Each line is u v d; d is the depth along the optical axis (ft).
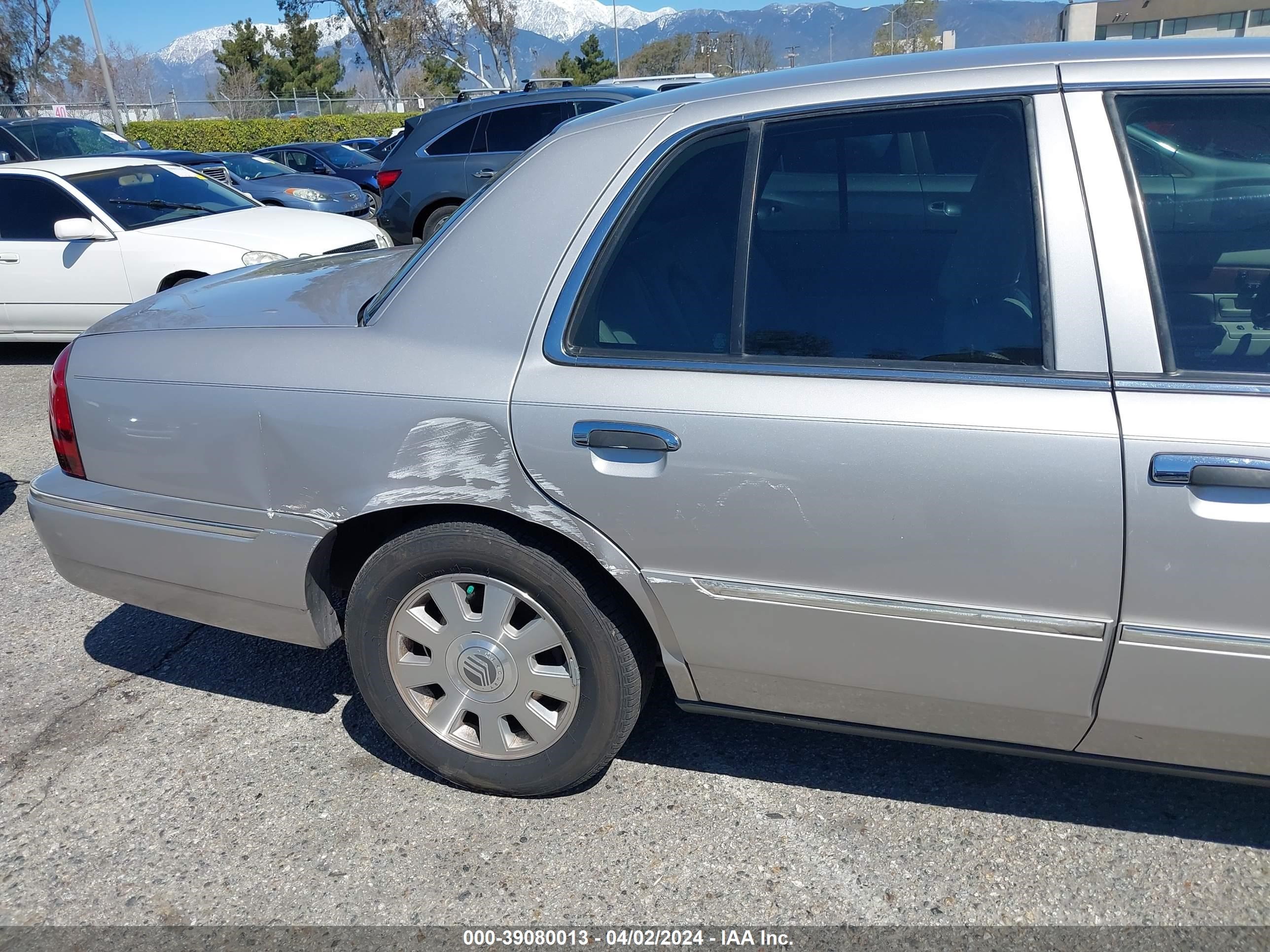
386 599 8.02
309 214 25.76
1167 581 6.15
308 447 7.77
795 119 7.06
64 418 8.88
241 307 8.96
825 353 6.77
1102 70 6.61
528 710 8.03
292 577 8.16
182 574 8.64
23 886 7.72
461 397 7.32
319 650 11.02
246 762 9.12
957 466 6.35
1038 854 7.61
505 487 7.32
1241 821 7.84
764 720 7.79
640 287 7.20
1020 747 7.12
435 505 7.65
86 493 8.86
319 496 7.84
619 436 6.96
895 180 6.79
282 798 8.61
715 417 6.79
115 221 23.49
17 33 153.69
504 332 7.41
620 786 8.61
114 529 8.76
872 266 6.78
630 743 9.20
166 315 9.11
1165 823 7.86
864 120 6.90
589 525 7.20
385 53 181.88
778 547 6.86
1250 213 6.26
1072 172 6.40
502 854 7.86
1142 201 6.33
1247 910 7.02
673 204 7.23
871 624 6.86
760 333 6.91
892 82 6.97
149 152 30.94
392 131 131.34
